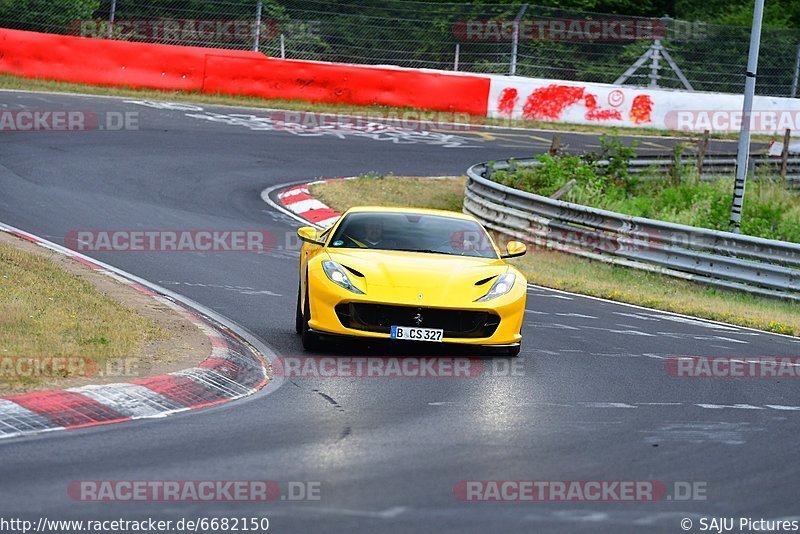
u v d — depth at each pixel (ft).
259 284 163.53
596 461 77.05
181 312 130.52
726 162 360.28
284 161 303.48
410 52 444.96
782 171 358.64
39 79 363.56
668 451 81.61
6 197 216.33
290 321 136.87
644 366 121.60
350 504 62.75
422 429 84.23
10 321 105.29
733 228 241.76
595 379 111.34
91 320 113.19
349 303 113.50
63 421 79.36
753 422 94.99
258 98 386.93
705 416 96.32
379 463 72.79
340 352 117.91
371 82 394.73
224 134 329.11
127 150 287.28
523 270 206.39
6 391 83.87
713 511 66.13
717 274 210.18
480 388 102.73
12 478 64.80
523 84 411.95
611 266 226.38
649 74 463.01
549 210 239.91
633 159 331.36
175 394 90.53
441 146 355.15
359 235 126.93
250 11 428.15
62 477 65.77
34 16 396.78
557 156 309.83
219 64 383.24
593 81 456.45
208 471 68.80
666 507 66.39
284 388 98.78
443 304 113.60
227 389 95.96
